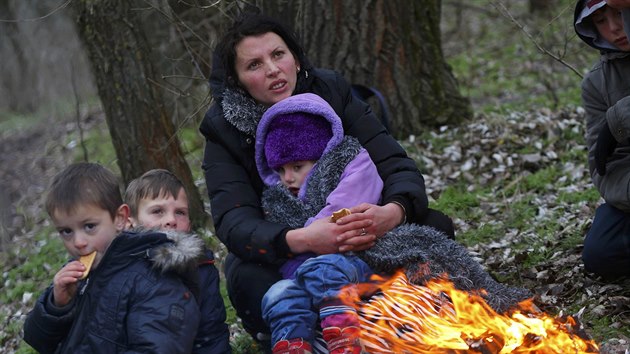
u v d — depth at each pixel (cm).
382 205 416
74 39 1284
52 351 382
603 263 463
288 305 374
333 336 359
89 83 1347
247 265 414
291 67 423
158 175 428
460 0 1425
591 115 466
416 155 720
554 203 605
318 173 405
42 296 379
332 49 734
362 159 407
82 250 371
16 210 938
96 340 358
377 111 743
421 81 772
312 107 406
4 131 1341
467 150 720
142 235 365
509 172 676
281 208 407
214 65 435
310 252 397
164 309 356
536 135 734
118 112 646
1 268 750
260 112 423
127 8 633
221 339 405
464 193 657
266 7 744
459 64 1207
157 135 645
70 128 1257
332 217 389
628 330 418
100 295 362
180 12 739
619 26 427
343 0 727
